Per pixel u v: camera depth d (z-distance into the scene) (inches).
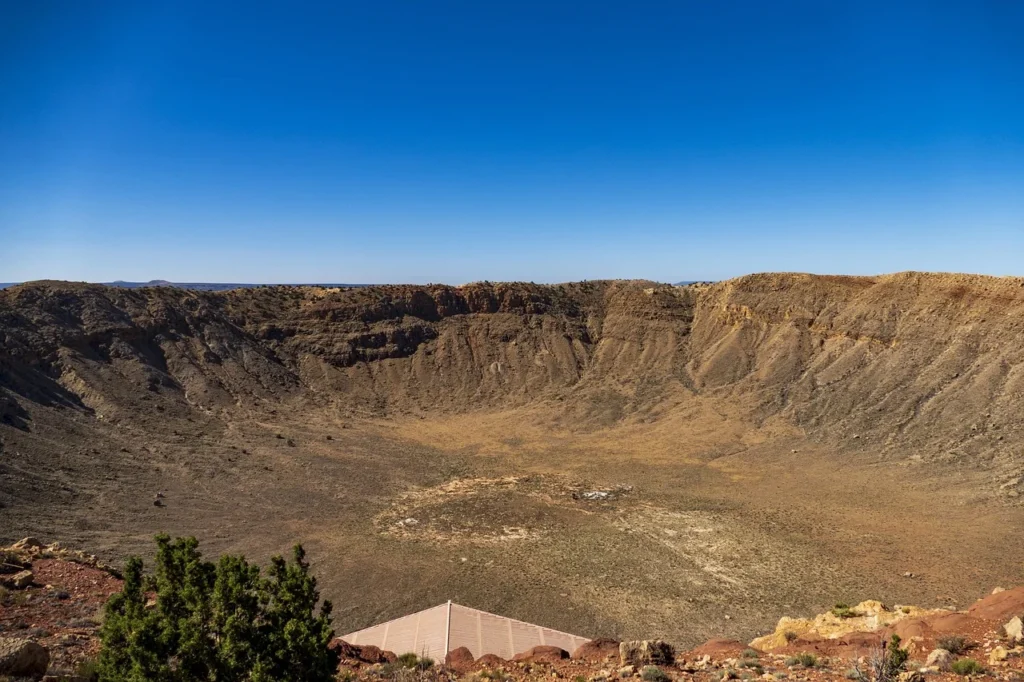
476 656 964.0
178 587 484.1
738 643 800.9
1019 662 596.4
